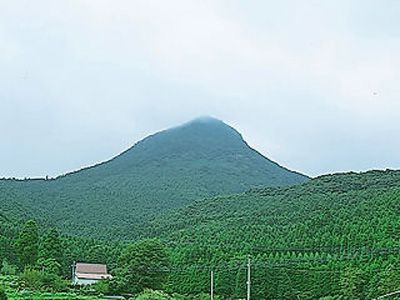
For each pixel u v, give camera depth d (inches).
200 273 5039.4
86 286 5167.3
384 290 4121.6
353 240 5059.1
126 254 5054.1
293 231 5777.6
